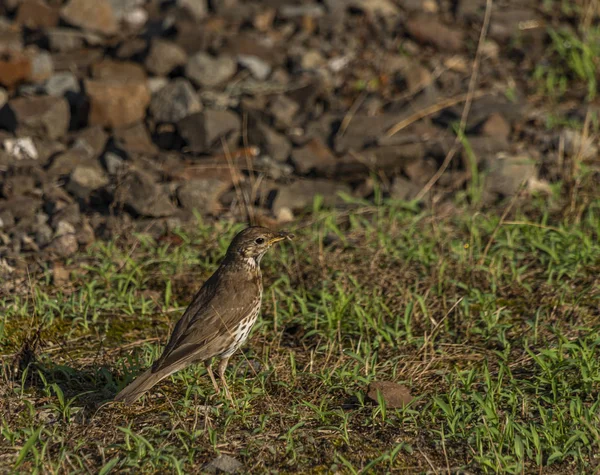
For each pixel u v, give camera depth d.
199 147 16.50
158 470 8.27
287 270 12.50
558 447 8.40
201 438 8.73
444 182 15.25
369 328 11.03
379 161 15.73
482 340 10.76
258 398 9.53
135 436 8.47
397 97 18.38
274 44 20.41
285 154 16.42
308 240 13.38
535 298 11.61
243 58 19.23
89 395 9.64
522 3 21.67
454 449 8.56
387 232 13.45
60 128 16.69
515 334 10.84
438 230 13.06
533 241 12.68
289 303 11.49
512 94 17.98
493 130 16.69
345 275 12.13
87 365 10.32
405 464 8.38
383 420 9.00
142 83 17.28
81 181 14.78
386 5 21.81
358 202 14.41
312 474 8.26
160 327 11.28
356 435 8.82
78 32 20.05
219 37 20.39
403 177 15.70
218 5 21.69
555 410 8.98
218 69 18.55
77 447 8.55
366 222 13.69
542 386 9.60
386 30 20.84
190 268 12.87
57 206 14.23
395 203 14.17
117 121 17.14
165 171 15.43
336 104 18.36
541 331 10.82
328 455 8.50
